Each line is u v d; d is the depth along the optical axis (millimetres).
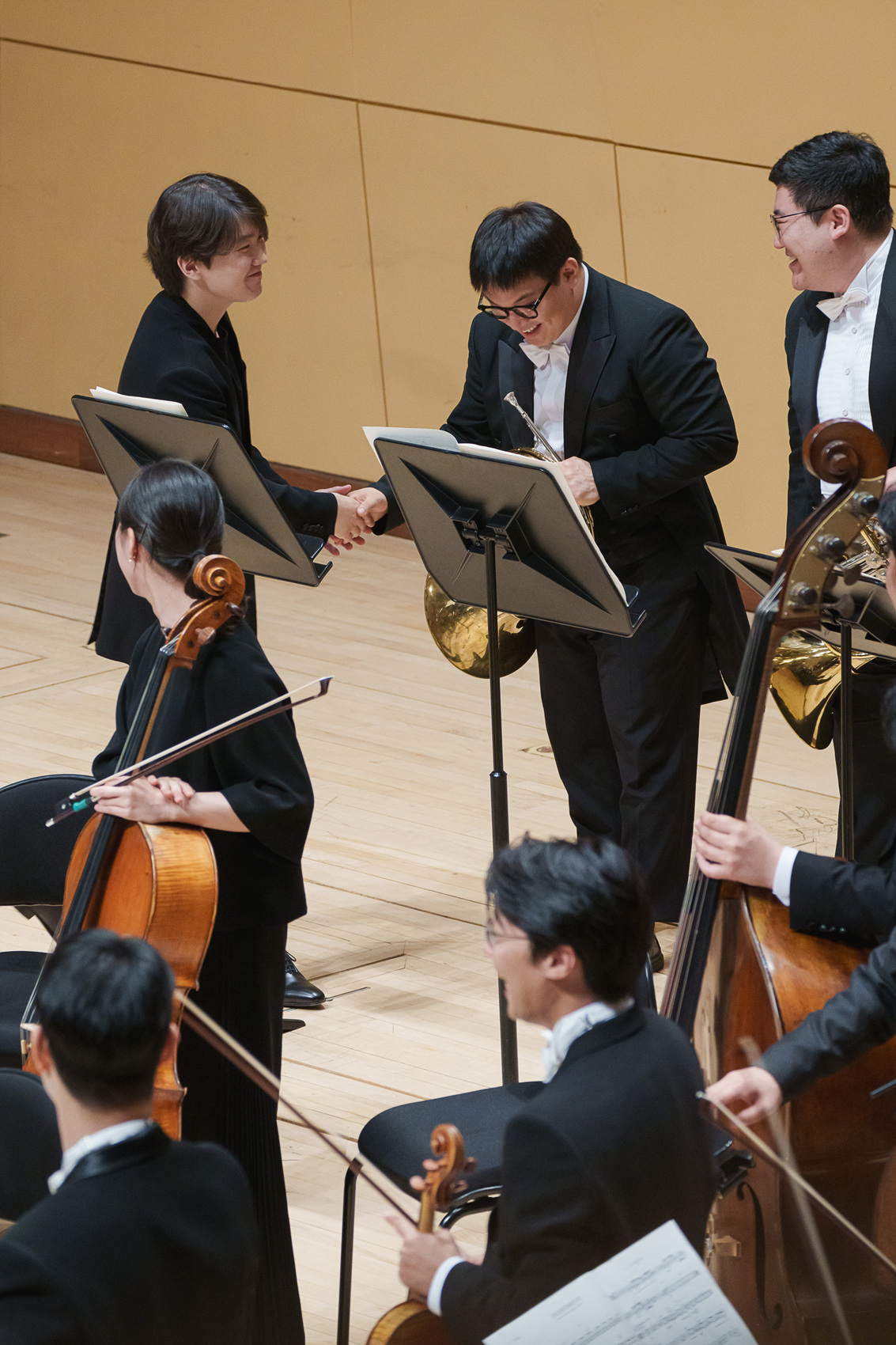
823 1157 7398
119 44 27719
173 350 12664
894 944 6969
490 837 15883
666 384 12570
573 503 9766
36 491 28359
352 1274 9391
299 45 25656
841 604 8664
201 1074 8508
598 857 6113
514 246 12016
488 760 17766
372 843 15703
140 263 28672
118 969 5598
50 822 8211
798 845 15422
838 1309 7117
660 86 22016
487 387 13555
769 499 22391
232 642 8531
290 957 13023
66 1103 5672
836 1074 7355
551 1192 5758
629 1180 5781
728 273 22031
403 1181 8023
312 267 26625
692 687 13484
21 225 29922
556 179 23547
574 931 5977
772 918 7680
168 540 8336
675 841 13547
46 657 20438
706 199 22000
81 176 28922
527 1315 5648
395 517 13484
